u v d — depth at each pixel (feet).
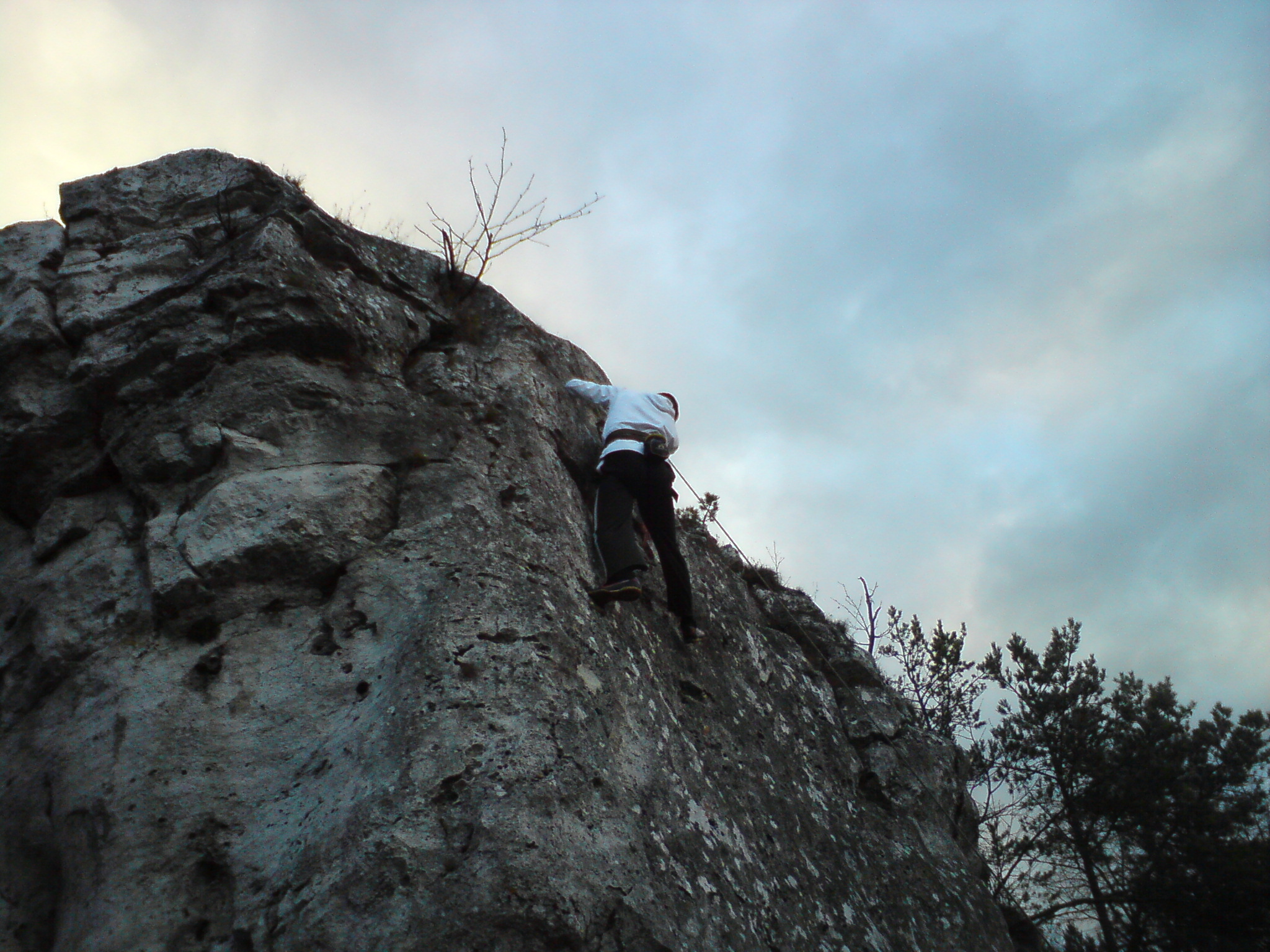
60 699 14.15
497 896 10.36
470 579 13.93
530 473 16.81
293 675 13.62
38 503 17.19
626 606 17.17
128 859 11.82
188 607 14.21
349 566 14.75
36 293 17.93
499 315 20.51
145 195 19.98
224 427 15.66
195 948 11.17
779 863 15.83
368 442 16.15
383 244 20.02
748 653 21.27
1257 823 44.88
